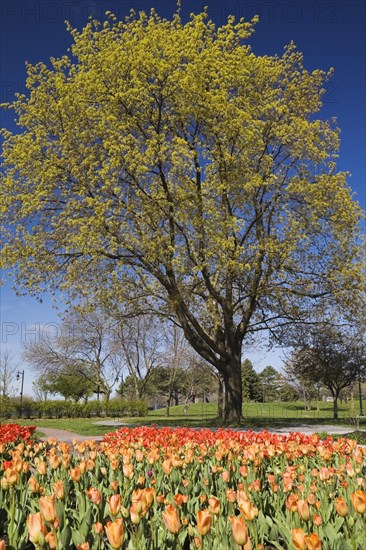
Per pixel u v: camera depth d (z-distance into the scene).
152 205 20.23
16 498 4.37
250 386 78.12
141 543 3.13
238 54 20.94
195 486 4.75
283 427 21.55
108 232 19.70
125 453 5.78
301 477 5.06
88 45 21.39
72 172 20.05
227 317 24.58
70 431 23.84
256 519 3.66
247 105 21.30
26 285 21.00
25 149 20.59
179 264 20.20
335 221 22.05
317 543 2.59
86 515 3.59
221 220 20.58
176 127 22.69
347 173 21.73
